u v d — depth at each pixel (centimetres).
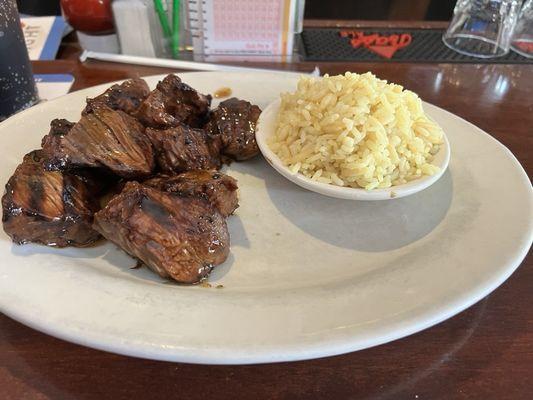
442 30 39
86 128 20
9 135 23
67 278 16
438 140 22
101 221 17
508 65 35
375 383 15
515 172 22
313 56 35
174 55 34
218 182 19
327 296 16
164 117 22
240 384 15
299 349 14
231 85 29
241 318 15
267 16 32
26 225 17
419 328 15
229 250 19
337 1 56
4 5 24
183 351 14
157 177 21
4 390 14
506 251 17
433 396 14
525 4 36
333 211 22
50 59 34
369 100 21
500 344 16
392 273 17
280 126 23
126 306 15
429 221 21
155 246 17
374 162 20
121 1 32
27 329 16
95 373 15
